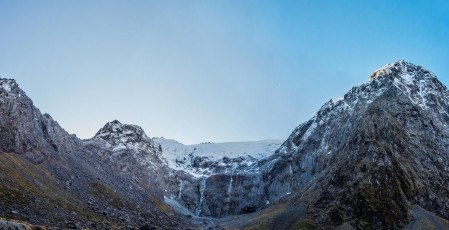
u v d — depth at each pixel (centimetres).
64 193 15225
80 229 11544
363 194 15750
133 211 18350
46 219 11238
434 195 16075
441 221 14612
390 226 14325
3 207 10506
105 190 18725
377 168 16700
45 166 16762
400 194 15588
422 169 17262
